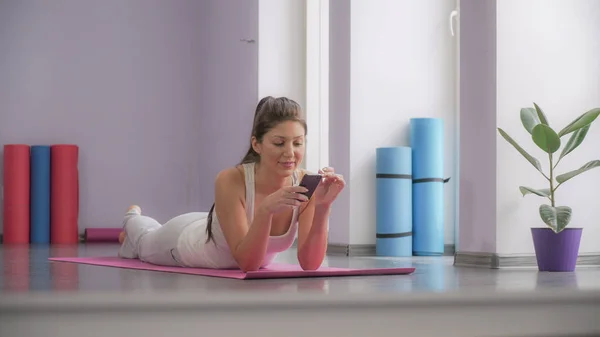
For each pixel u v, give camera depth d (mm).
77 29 8305
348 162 5539
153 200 8492
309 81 6660
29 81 8148
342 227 5570
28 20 8156
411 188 5566
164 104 8539
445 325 1998
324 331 1901
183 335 1803
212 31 8078
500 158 3939
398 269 3145
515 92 3980
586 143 4086
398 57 5730
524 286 2535
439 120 5633
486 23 4023
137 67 8477
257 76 6688
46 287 2361
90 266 3744
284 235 3135
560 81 4062
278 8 6703
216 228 3309
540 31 4035
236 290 2229
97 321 1760
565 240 3562
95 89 8344
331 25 5781
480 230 4016
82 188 8266
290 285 2461
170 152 8555
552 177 3740
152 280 2719
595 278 3053
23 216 7633
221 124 7777
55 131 8219
